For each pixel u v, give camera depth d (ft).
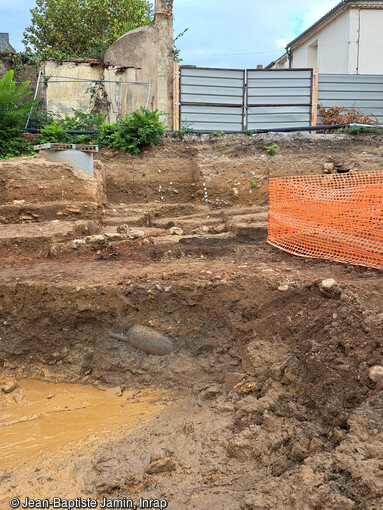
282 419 12.09
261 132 43.24
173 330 16.47
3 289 17.74
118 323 16.96
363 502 8.91
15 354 17.78
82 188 31.48
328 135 41.96
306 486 9.55
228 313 16.15
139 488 11.32
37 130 41.68
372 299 14.33
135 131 40.29
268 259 20.24
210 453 12.12
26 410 15.44
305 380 12.75
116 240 24.04
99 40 67.46
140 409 15.02
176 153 41.11
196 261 20.36
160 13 46.98
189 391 15.64
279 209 22.82
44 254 22.77
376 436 10.00
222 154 40.78
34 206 29.19
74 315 17.20
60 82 52.06
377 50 64.49
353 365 11.96
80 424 14.39
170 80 47.32
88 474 11.96
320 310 14.46
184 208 37.91
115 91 51.98
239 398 14.14
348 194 19.93
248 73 46.24
